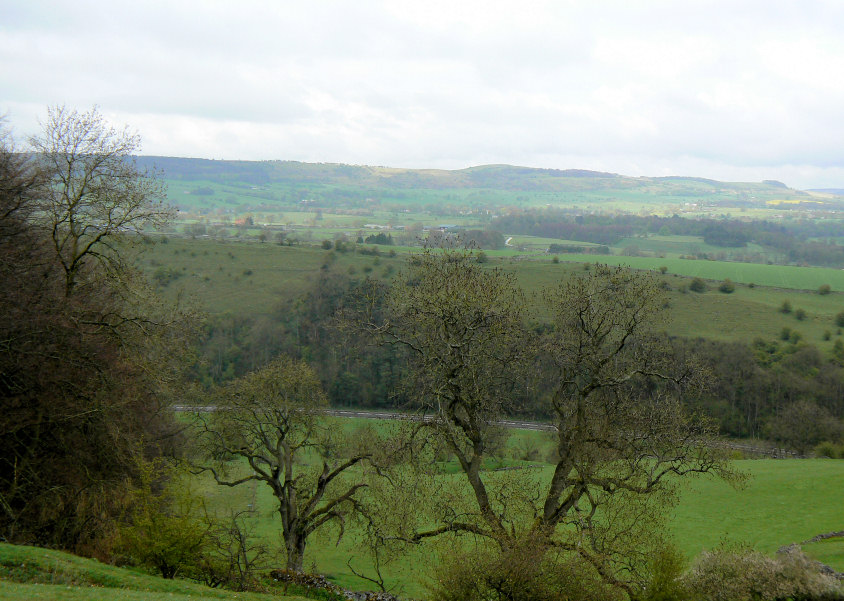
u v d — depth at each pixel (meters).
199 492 43.09
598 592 21.58
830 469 59.00
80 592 16.06
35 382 25.41
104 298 34.09
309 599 25.50
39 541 23.64
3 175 28.98
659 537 25.92
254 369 89.44
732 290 115.81
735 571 23.28
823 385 83.69
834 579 22.91
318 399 36.28
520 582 20.67
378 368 92.88
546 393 38.19
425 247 30.50
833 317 104.00
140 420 33.25
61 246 30.61
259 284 112.25
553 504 28.50
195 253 124.88
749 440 81.62
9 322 24.73
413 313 28.69
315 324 100.06
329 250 134.88
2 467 25.06
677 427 28.14
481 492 28.33
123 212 31.48
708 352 87.25
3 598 14.30
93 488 26.34
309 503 33.53
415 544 29.69
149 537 21.98
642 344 29.69
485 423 29.20
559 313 30.00
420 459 29.38
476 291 28.16
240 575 25.58
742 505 50.34
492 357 28.84
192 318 37.53
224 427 34.38
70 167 30.30
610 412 28.38
